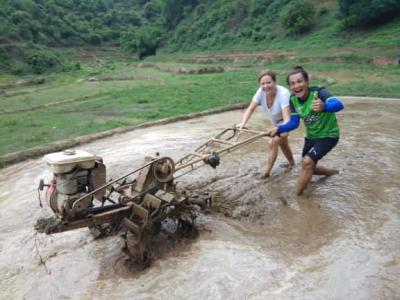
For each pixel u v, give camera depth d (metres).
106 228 5.51
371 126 11.36
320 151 6.32
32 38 52.78
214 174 7.71
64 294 4.37
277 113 6.70
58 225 4.46
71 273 4.72
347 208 6.02
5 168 8.92
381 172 7.46
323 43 39.50
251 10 55.97
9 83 32.25
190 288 4.33
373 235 5.22
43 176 8.22
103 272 4.71
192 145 9.97
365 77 22.84
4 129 12.50
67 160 4.51
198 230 5.52
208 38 59.22
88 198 4.55
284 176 7.49
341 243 5.07
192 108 15.05
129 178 7.64
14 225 5.99
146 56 68.38
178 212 5.18
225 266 4.68
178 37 66.06
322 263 4.67
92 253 5.11
